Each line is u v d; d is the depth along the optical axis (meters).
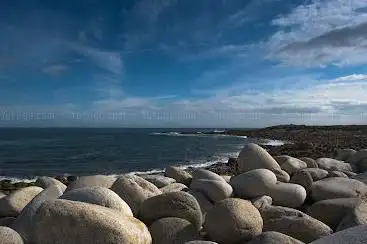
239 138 83.31
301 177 9.70
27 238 5.42
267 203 8.18
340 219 7.29
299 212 7.09
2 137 88.25
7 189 18.23
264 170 9.21
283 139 70.75
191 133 125.12
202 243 5.12
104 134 117.75
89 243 5.21
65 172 29.09
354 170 12.73
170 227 6.22
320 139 57.59
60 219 5.30
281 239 5.38
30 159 37.78
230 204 6.40
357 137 55.69
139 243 5.41
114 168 31.30
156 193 7.61
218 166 29.02
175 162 35.22
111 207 6.08
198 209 6.82
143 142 68.94
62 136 97.31
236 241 6.14
